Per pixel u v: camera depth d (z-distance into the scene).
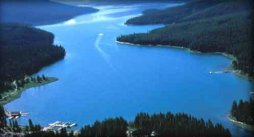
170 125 183.88
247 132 189.38
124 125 191.12
